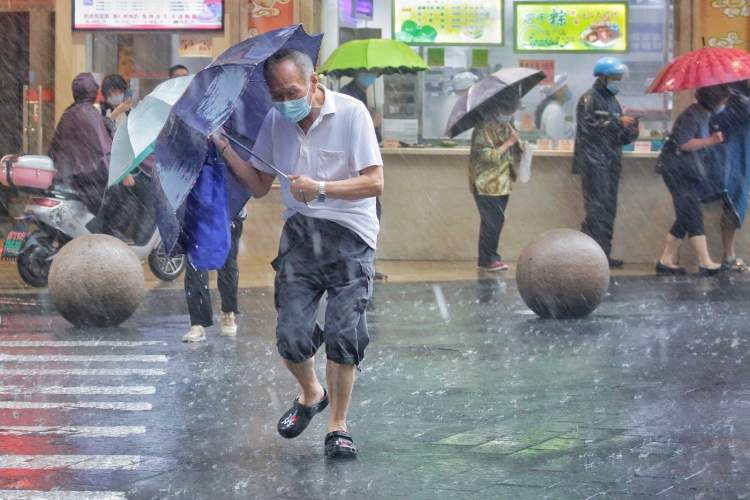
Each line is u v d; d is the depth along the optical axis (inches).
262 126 287.0
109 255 505.4
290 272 287.0
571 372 404.2
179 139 268.1
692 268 776.3
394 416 335.6
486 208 739.4
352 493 257.1
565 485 261.7
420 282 682.2
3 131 908.0
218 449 299.3
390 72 696.4
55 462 285.7
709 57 725.9
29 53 871.7
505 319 536.1
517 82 730.8
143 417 337.7
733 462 281.1
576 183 798.5
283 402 358.0
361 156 282.0
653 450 293.3
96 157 629.0
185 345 464.4
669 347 454.9
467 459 286.4
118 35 788.6
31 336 486.0
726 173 726.5
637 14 802.2
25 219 631.8
